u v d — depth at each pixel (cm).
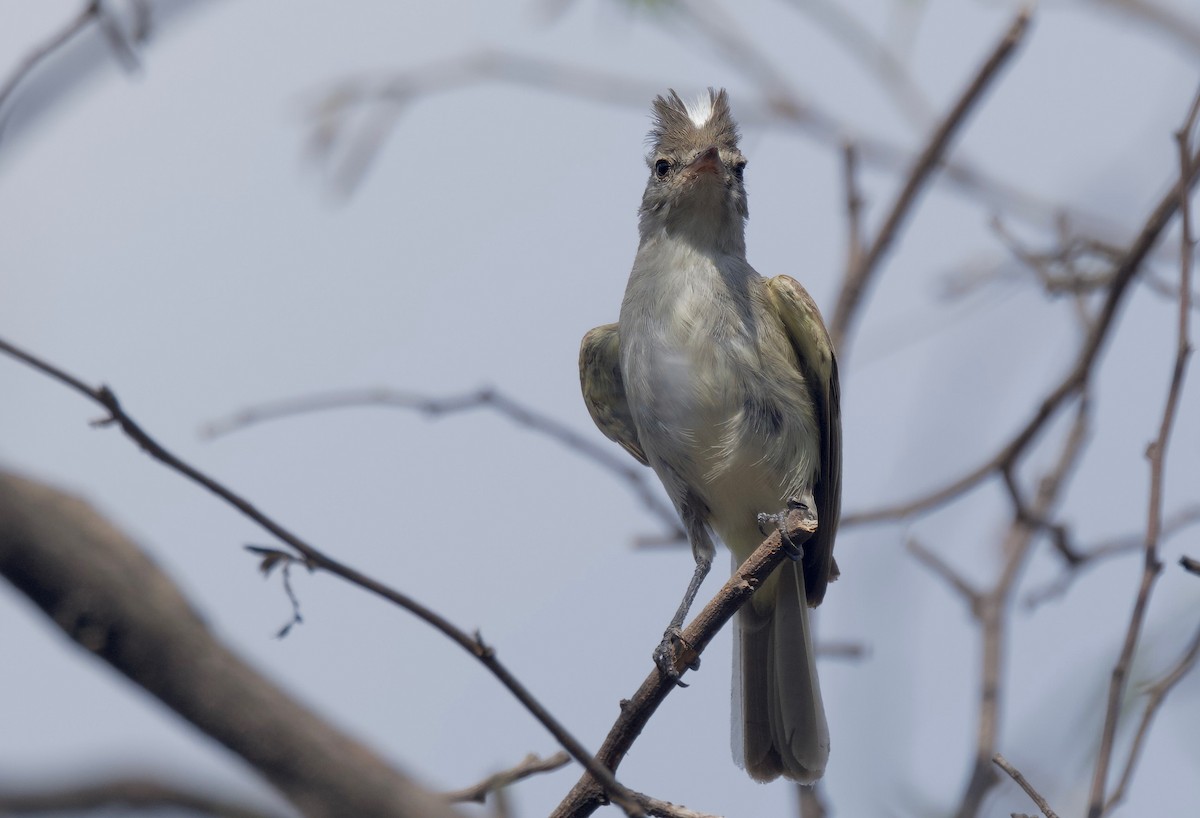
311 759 346
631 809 590
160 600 340
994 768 903
